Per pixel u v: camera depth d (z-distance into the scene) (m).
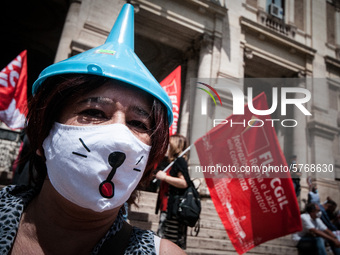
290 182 2.81
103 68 0.64
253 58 10.05
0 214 0.63
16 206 0.65
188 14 8.81
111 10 7.18
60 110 0.68
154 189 5.43
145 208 4.64
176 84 4.23
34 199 0.71
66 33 6.53
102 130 0.63
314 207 4.56
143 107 0.70
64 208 0.65
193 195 2.62
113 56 0.70
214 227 4.95
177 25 8.63
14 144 6.04
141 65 0.74
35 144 0.73
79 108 0.66
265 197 2.81
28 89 10.84
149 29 8.71
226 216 2.83
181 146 2.90
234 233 2.78
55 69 0.66
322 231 4.46
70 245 0.64
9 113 3.99
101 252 0.65
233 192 2.87
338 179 7.30
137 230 0.74
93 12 6.94
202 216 5.36
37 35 11.34
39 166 0.78
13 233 0.61
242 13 10.04
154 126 0.73
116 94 0.67
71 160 0.63
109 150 0.63
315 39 11.41
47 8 10.55
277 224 2.74
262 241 2.74
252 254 4.66
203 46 8.87
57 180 0.64
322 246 4.27
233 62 8.95
